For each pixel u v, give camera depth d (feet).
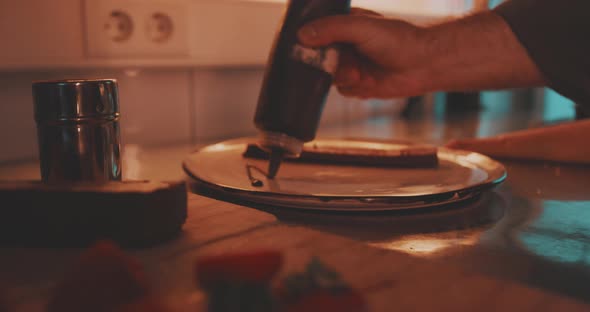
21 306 1.30
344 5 2.11
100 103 1.81
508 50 2.26
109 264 1.23
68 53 2.85
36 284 1.39
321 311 1.17
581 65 2.11
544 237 1.83
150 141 3.57
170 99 3.63
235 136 3.94
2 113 3.02
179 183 1.66
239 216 1.80
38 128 1.82
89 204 1.55
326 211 2.02
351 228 1.89
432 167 2.45
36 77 3.12
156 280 1.41
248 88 4.07
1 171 2.81
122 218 1.56
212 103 3.85
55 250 1.56
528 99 6.10
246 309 1.15
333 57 2.04
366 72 2.50
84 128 1.80
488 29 2.27
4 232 1.58
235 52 3.42
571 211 2.09
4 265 1.48
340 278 1.26
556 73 2.16
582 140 2.96
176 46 3.18
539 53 2.17
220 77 3.86
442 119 5.01
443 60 2.30
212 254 1.54
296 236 1.65
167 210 1.61
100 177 1.83
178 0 3.15
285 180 2.20
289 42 1.95
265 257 1.17
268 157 2.54
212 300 1.17
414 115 5.34
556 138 3.00
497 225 1.93
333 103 4.66
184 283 1.40
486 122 4.78
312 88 1.97
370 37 2.19
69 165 1.81
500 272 1.59
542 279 1.55
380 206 1.94
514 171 2.76
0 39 2.64
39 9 2.74
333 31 2.00
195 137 3.79
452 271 1.45
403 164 2.45
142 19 3.06
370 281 1.40
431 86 2.44
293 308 1.19
